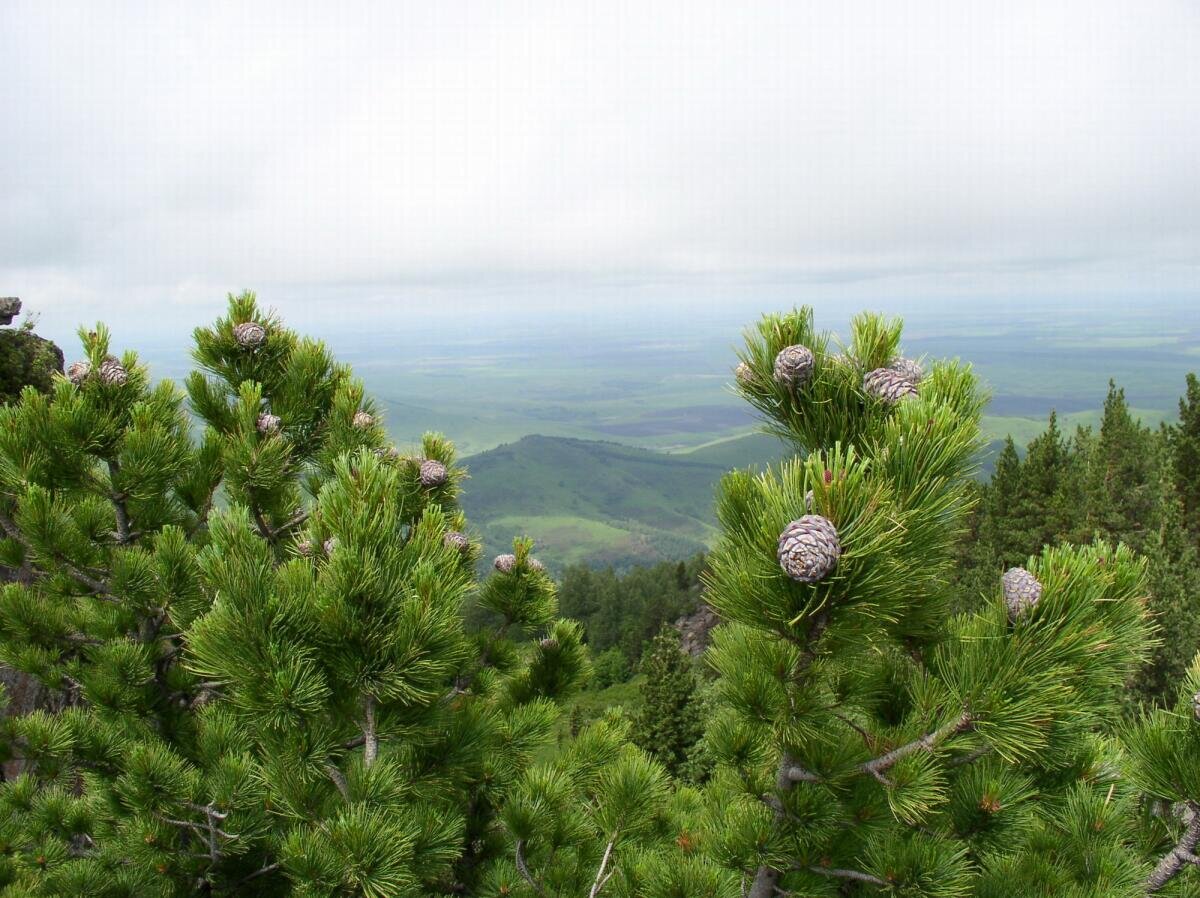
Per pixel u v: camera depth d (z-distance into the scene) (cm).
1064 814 313
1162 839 309
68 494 513
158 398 527
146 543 539
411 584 288
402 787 298
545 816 394
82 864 439
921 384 240
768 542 210
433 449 516
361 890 276
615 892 410
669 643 2481
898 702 287
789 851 280
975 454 223
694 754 2305
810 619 222
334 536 296
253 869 456
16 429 473
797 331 267
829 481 208
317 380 618
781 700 256
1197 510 2817
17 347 1391
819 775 263
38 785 503
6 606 489
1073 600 212
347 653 275
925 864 248
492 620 519
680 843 381
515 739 451
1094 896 276
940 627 278
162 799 404
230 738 437
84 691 478
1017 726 211
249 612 271
